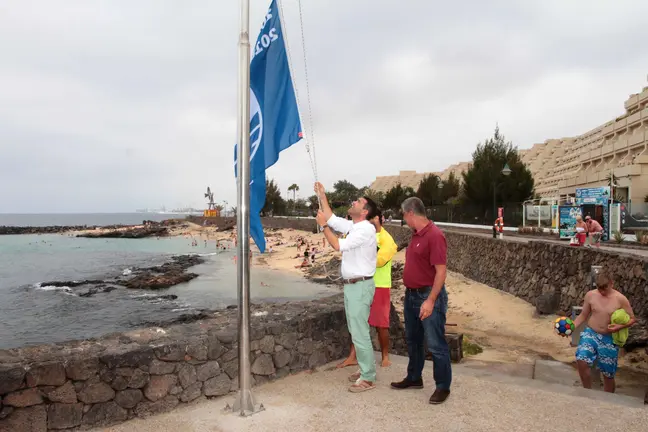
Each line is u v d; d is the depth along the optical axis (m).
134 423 3.85
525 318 12.50
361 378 4.63
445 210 46.31
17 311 21.59
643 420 3.81
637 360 7.76
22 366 3.48
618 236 19.59
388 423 3.80
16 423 3.43
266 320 5.17
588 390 4.68
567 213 21.17
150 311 21.31
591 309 5.87
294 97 4.66
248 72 4.12
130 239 88.44
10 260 48.00
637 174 34.56
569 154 63.28
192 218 135.12
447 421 3.83
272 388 4.69
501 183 37.88
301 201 108.81
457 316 13.66
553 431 3.62
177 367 4.18
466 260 21.67
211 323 5.00
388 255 5.33
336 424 3.79
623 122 42.53
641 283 9.14
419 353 4.59
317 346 5.44
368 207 4.70
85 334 17.45
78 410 3.68
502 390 4.58
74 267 41.16
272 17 4.74
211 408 4.16
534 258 14.80
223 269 37.66
